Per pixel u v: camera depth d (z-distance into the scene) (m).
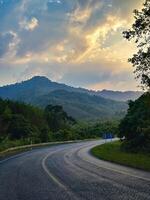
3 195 15.30
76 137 120.69
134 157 40.34
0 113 97.38
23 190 16.72
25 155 45.94
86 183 19.05
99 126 155.62
